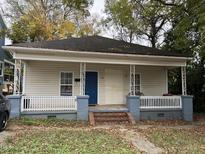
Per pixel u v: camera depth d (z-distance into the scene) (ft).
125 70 56.39
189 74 67.77
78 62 48.39
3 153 22.49
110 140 28.86
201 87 67.21
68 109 43.45
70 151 23.66
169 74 74.33
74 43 50.01
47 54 43.62
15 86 45.16
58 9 108.37
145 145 27.58
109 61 46.62
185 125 42.50
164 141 29.30
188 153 24.43
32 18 98.32
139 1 61.57
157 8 60.23
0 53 79.82
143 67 57.93
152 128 38.09
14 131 32.94
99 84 54.54
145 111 47.16
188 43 51.90
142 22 84.79
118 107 49.14
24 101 42.11
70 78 53.06
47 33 96.68
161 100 48.32
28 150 23.59
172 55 48.93
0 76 79.00
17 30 90.53
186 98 48.75
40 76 51.34
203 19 36.47
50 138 28.78
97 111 44.75
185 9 46.85
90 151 23.86
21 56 42.55
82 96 43.65
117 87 55.62
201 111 65.51
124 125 40.78
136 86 57.16
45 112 42.47
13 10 104.27
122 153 23.63
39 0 103.14
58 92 52.03
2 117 33.09
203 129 38.01
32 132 32.30
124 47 51.75
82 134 31.78
